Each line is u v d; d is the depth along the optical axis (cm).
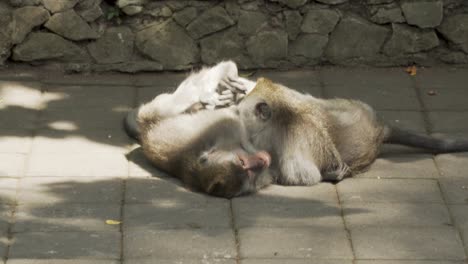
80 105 1332
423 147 1240
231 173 1122
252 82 1263
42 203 1101
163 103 1231
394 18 1441
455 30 1451
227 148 1152
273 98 1188
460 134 1278
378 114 1298
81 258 996
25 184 1138
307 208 1106
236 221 1073
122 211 1090
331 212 1097
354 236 1047
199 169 1139
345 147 1195
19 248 1012
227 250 1018
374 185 1162
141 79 1416
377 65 1448
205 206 1107
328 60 1444
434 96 1373
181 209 1098
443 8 1448
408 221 1077
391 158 1234
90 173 1171
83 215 1079
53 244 1020
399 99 1364
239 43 1434
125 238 1035
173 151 1173
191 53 1431
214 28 1424
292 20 1431
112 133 1266
